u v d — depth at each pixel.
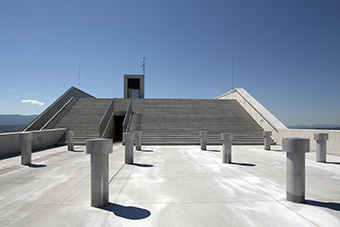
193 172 7.15
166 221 3.69
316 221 3.67
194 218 3.80
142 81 37.19
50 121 18.70
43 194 5.06
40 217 3.84
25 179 6.36
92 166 4.34
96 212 4.04
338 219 3.75
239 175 6.76
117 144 16.41
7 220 3.73
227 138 8.75
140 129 17.88
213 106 23.52
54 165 8.37
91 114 20.77
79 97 26.88
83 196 4.92
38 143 13.40
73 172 7.22
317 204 4.42
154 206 4.33
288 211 4.08
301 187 4.51
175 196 4.90
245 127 18.55
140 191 5.24
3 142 10.55
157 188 5.47
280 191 5.23
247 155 10.84
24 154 8.48
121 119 24.62
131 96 39.09
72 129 17.64
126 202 4.55
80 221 3.69
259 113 18.84
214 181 6.09
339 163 8.86
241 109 22.75
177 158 9.88
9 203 4.51
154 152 11.76
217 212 4.05
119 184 5.80
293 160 4.56
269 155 10.84
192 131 17.62
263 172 7.15
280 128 15.36
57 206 4.34
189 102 24.70
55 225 3.55
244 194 5.02
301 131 13.33
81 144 15.30
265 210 4.12
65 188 5.51
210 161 9.13
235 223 3.61
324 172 7.23
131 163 8.57
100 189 4.32
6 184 5.87
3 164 8.58
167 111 22.00
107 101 24.64
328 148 11.55
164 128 18.09
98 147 4.27
